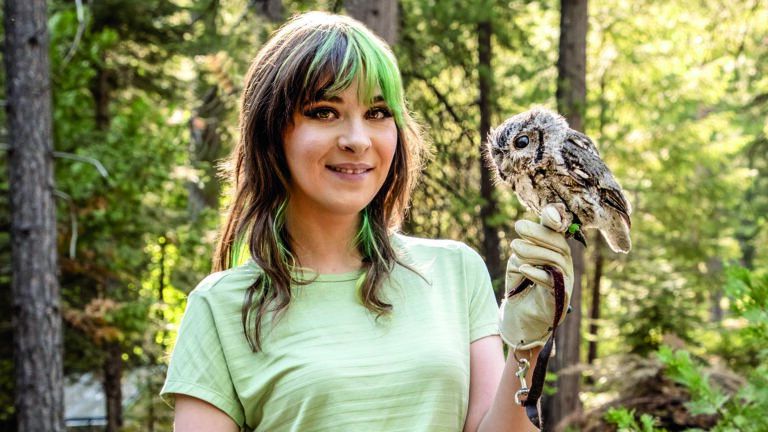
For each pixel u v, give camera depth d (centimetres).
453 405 198
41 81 919
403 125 208
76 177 1104
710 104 1399
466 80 1130
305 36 198
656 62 1320
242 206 218
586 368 830
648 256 1479
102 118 1401
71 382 1534
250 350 198
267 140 203
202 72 1241
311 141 196
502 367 212
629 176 1455
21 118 913
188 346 201
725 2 1212
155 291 1519
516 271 184
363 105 198
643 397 732
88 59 1138
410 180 220
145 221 1264
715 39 1249
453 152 964
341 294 203
